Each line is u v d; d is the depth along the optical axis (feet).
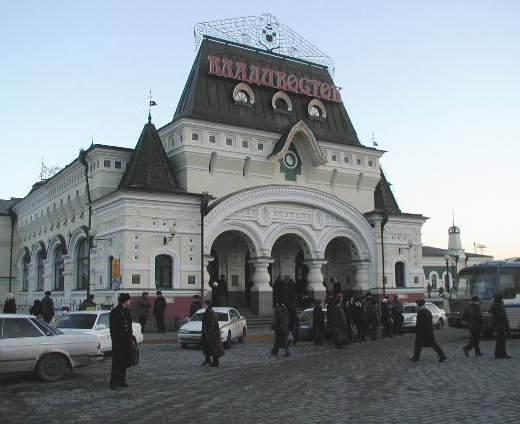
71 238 136.05
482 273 98.22
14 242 188.75
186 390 47.73
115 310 49.42
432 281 225.76
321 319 88.17
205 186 117.91
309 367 61.26
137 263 106.73
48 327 53.67
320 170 132.87
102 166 120.57
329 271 145.79
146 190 108.17
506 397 42.14
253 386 49.26
